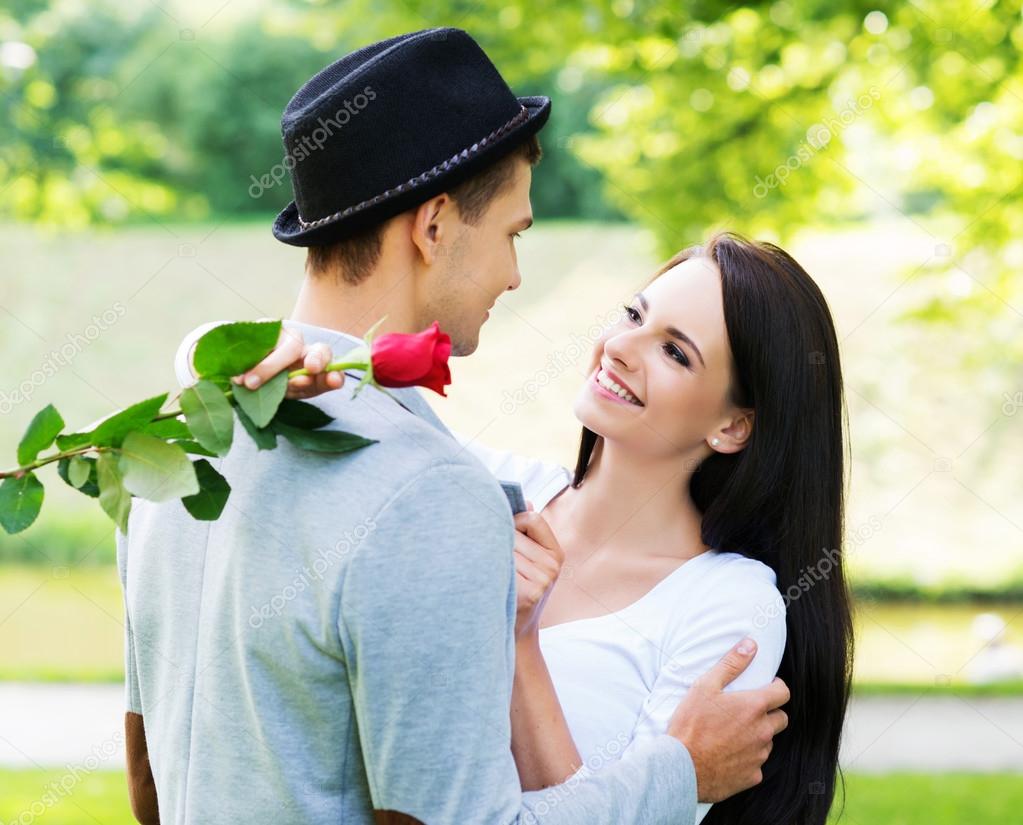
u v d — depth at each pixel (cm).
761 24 624
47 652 686
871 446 950
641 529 200
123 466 114
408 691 123
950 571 890
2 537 879
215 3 1283
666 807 141
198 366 119
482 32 643
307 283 147
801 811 204
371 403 133
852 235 1034
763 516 201
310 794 130
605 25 618
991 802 474
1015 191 609
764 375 192
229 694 134
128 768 165
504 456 221
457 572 124
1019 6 562
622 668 186
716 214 670
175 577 144
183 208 1267
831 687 204
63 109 1168
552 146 1256
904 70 606
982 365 935
